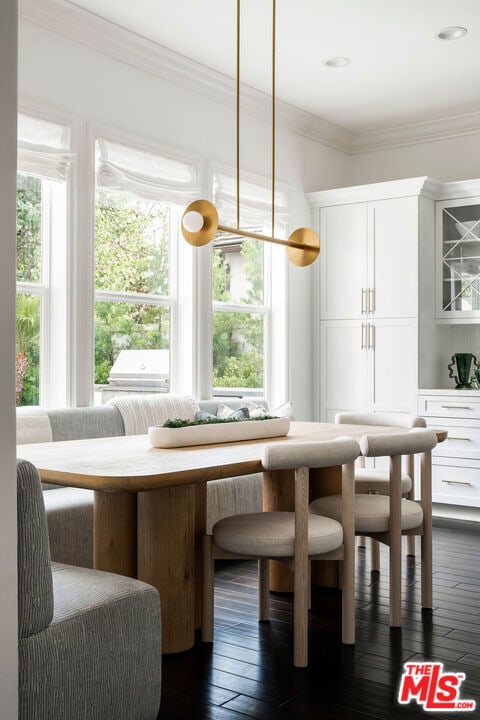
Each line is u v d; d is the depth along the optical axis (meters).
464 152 6.36
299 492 2.71
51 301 4.47
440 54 5.09
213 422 3.31
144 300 5.11
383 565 4.16
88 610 1.97
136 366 5.05
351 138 6.85
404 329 5.91
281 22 4.60
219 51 5.02
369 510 3.19
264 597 3.21
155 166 4.97
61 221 4.42
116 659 2.02
